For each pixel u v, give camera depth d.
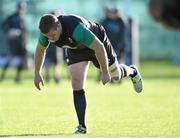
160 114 31.83
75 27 23.23
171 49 82.31
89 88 50.44
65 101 39.25
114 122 28.75
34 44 72.88
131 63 62.16
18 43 55.84
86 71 25.34
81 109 25.03
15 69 73.88
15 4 72.25
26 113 32.62
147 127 26.95
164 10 15.22
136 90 28.42
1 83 55.97
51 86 52.41
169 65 80.50
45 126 27.56
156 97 41.88
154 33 81.88
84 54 24.97
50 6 74.31
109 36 53.75
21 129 26.66
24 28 56.09
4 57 68.31
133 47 62.12
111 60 25.94
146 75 65.75
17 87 51.19
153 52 82.38
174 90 47.78
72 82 25.16
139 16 81.00
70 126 27.52
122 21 53.94
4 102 38.72
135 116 31.06
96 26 25.02
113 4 76.50
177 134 24.69
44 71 70.56
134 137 23.64
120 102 38.59
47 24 22.94
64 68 78.56
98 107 35.62
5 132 25.78
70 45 23.86
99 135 24.33
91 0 77.38
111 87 51.66
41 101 39.28
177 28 16.27
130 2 73.50
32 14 73.19
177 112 32.75
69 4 76.38
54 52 54.56
